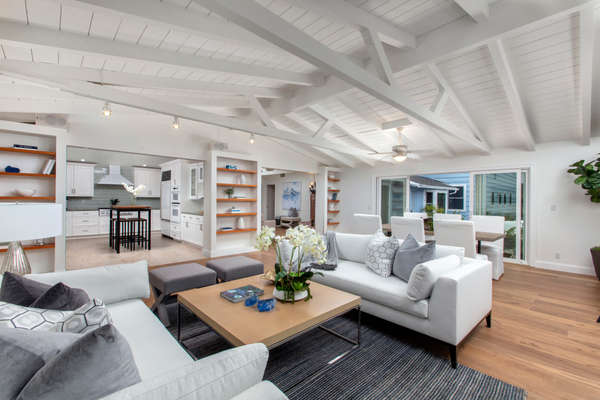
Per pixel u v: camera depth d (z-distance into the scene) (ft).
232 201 20.54
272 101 16.34
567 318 9.33
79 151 26.02
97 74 10.07
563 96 11.85
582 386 5.96
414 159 22.22
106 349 2.44
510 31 7.73
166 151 17.38
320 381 6.09
